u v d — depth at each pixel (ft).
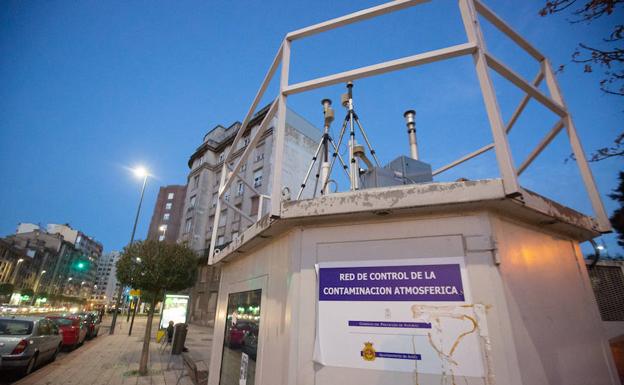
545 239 8.21
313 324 7.25
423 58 7.61
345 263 7.37
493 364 5.83
